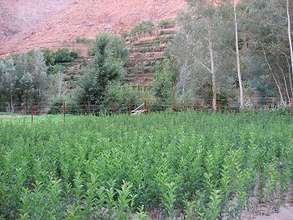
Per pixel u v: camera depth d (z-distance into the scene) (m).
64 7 121.50
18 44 103.44
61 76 58.72
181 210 7.54
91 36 99.12
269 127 16.30
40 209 5.89
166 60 54.84
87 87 40.59
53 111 42.03
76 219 5.66
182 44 36.72
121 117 20.52
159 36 81.62
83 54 81.75
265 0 31.83
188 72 39.03
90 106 38.47
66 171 7.93
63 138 12.40
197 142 10.97
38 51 53.84
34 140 13.37
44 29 110.81
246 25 32.91
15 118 27.64
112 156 8.62
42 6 121.44
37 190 6.23
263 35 32.81
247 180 7.98
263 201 8.87
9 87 48.50
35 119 26.27
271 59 35.41
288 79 37.62
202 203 6.91
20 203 6.59
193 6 34.50
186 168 8.34
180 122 18.44
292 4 31.03
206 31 34.38
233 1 33.38
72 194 7.70
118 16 106.25
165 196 6.52
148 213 7.50
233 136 13.09
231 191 8.20
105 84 40.81
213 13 33.72
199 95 36.31
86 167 8.05
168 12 99.75
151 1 105.62
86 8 114.88
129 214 6.49
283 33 31.92
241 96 32.22
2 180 7.20
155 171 7.78
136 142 11.00
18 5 119.12
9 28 112.62
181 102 32.91
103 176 7.41
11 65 49.53
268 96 39.19
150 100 36.91
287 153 10.40
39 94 49.88
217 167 8.59
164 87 41.47
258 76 37.75
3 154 9.43
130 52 77.81
